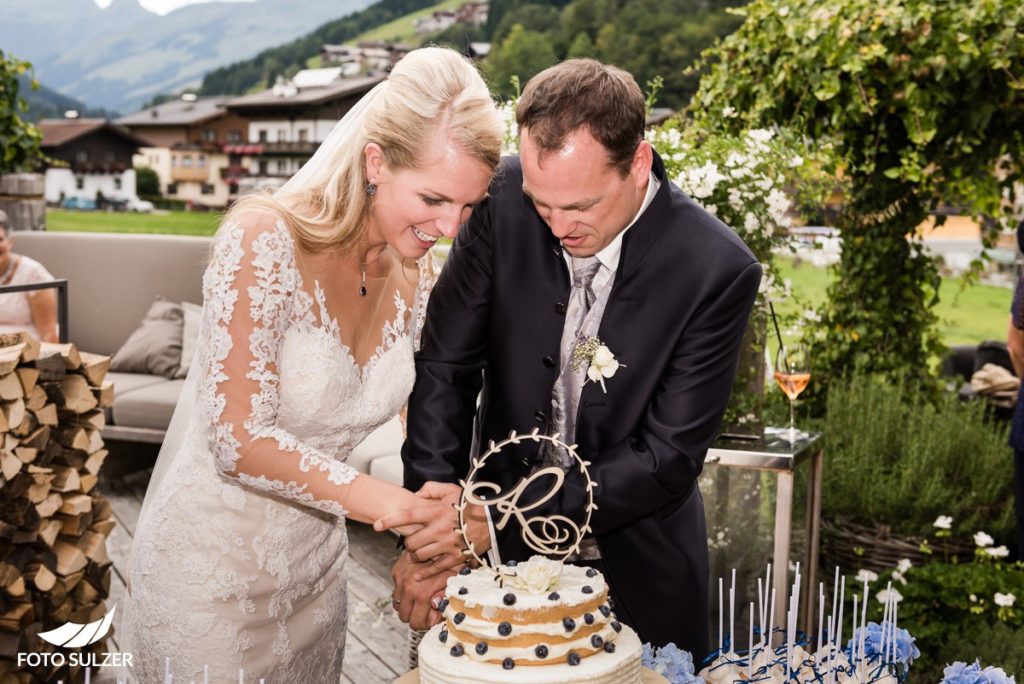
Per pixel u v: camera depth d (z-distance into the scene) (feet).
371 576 13.83
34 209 20.61
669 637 6.81
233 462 5.41
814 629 10.39
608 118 5.35
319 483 5.45
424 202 5.39
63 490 10.22
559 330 6.50
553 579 4.64
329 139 5.97
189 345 17.76
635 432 6.46
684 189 9.37
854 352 14.90
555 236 6.13
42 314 15.43
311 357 5.69
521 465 6.65
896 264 14.69
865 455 13.38
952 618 11.03
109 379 17.31
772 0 13.94
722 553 9.14
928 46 12.78
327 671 6.97
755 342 9.48
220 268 5.35
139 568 6.48
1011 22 12.50
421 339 6.84
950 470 13.60
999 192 14.16
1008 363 16.55
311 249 5.59
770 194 9.59
